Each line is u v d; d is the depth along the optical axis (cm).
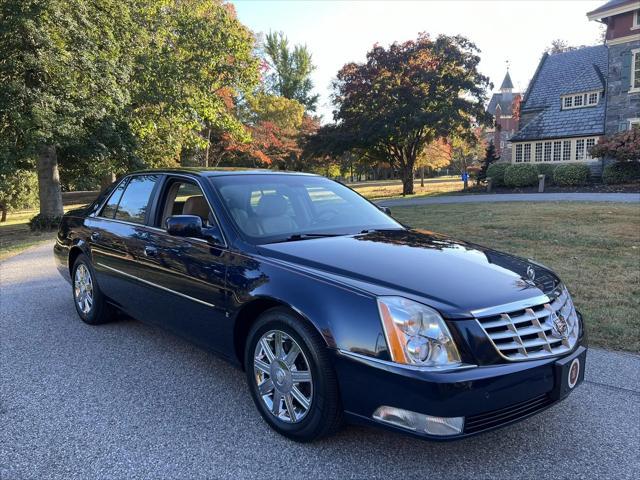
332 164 5069
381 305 264
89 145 1814
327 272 299
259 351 322
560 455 288
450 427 247
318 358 279
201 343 376
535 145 2994
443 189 3603
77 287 551
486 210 1661
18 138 1574
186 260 375
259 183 421
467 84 2752
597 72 2862
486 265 321
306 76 6056
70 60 1488
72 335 503
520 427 321
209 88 2177
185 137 2284
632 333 474
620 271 714
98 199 549
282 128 4269
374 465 279
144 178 479
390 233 392
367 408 265
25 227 2111
